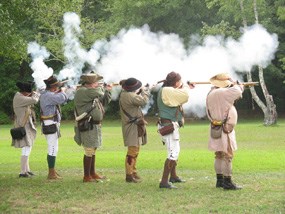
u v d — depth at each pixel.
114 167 11.70
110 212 6.96
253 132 21.80
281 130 22.78
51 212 7.02
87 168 9.46
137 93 9.48
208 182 9.23
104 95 9.69
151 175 10.27
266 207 7.01
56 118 9.88
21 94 10.21
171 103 8.55
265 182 9.07
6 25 10.67
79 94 9.41
